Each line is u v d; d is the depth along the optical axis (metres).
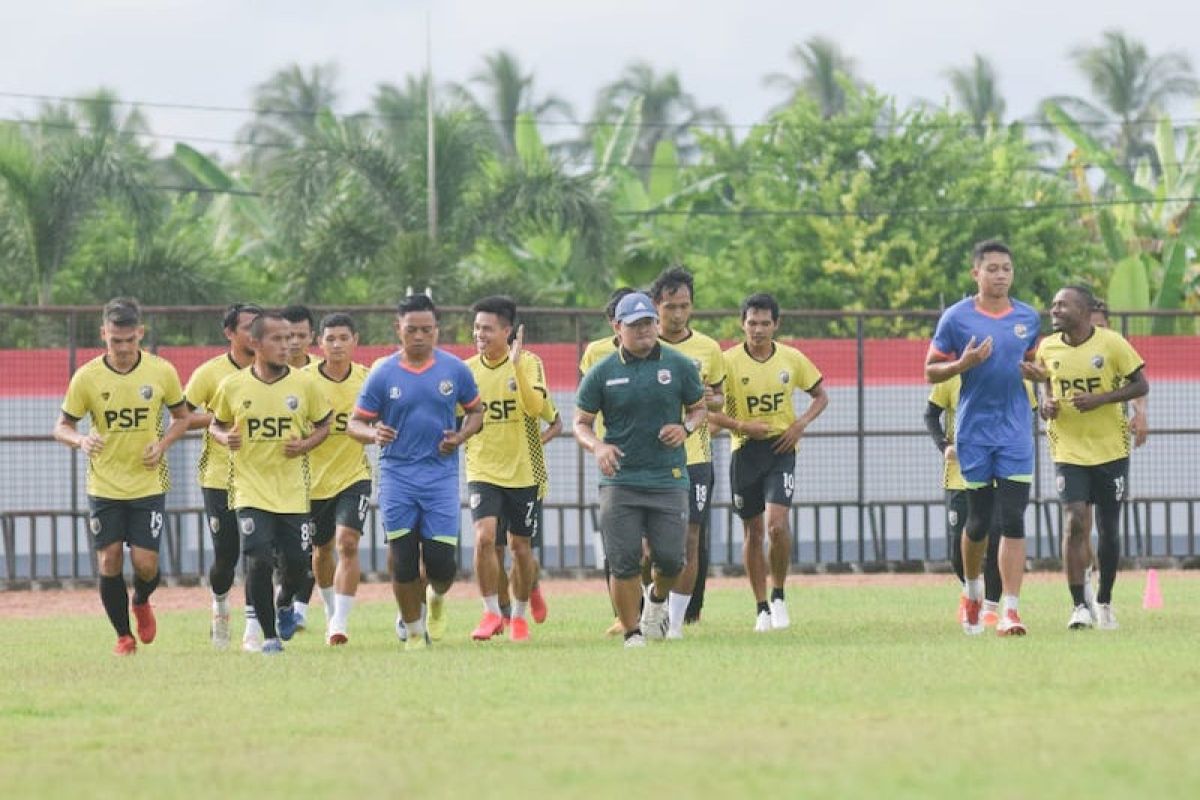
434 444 32.00
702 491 34.03
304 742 20.30
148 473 33.59
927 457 58.34
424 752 19.19
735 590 50.91
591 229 89.81
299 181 88.75
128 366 33.34
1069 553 33.38
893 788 16.22
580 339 57.41
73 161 84.12
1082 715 20.73
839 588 51.34
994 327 31.95
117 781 17.91
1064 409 33.19
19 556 61.00
